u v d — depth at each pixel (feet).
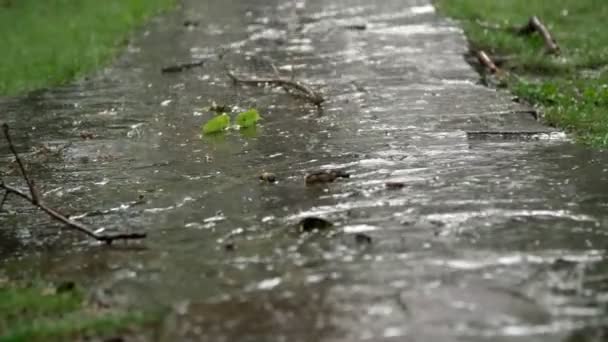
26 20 63.26
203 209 23.49
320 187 24.45
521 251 19.24
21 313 17.83
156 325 16.55
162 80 41.73
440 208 22.17
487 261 18.67
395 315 16.15
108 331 16.35
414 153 27.30
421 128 30.27
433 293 17.07
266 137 30.42
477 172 25.16
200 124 33.19
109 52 49.21
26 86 42.57
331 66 41.63
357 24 52.65
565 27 49.96
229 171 26.76
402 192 23.59
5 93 41.32
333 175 24.97
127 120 34.71
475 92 35.50
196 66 44.16
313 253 19.67
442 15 54.44
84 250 21.43
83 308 17.87
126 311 17.29
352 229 20.99
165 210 23.72
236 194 24.48
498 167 25.61
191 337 15.79
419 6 58.08
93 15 62.95
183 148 29.94
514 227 20.74
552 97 34.96
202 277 18.85
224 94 37.86
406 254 19.24
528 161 26.17
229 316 16.61
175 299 17.74
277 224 21.80
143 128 33.30
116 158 29.40
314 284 17.88
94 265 20.33
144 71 44.16
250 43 49.11
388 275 18.10
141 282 18.93
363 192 23.76
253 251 20.12
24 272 20.36
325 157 27.40
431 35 47.98
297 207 22.90
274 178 25.50
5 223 23.97
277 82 38.19
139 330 16.39
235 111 34.73
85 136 32.65
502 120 31.01
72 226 21.85
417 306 16.49
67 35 56.03
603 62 41.57
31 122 35.50
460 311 16.21
